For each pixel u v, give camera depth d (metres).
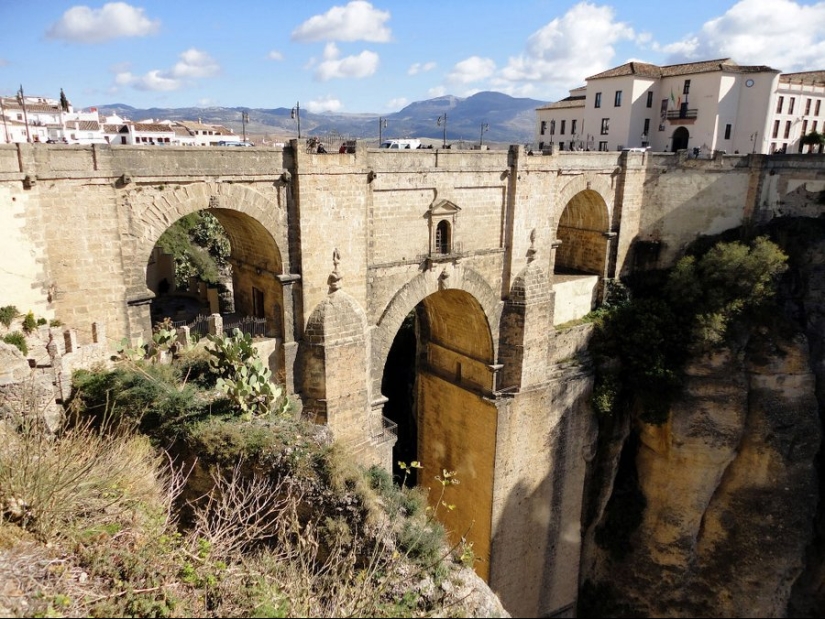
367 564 16.94
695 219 42.44
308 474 18.09
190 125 100.25
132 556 13.91
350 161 25.91
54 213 19.77
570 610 41.75
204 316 30.47
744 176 42.53
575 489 39.56
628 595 41.28
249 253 27.28
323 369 26.25
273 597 13.72
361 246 27.25
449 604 15.79
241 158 23.12
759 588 39.12
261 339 25.89
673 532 39.59
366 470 20.47
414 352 52.03
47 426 17.88
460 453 37.84
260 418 20.31
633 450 41.53
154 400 20.02
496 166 31.75
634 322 39.19
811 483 38.97
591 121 69.56
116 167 20.62
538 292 34.84
